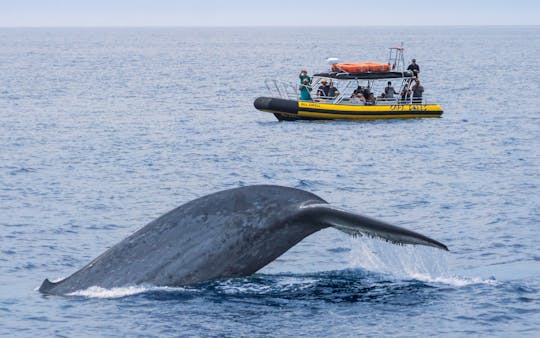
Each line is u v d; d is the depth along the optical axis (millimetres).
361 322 22859
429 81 182000
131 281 22766
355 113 93188
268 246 21469
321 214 20969
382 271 27969
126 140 78688
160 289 22438
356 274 27312
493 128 88812
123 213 42875
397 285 26328
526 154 67812
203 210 22078
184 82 186375
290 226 21344
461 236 36531
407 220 40938
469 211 42938
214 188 51938
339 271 27672
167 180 54656
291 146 74062
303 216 21203
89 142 76562
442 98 134500
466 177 55500
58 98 136125
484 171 58375
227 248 21750
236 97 142625
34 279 29422
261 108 93500
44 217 41312
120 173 57438
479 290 26422
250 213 21719
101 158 65438
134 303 22703
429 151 70125
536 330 23250
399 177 55938
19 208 43875
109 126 92812
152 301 22500
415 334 22375
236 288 24312
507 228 38250
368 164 62656
